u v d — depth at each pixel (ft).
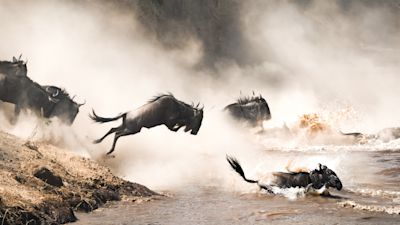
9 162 65.16
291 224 55.36
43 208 53.72
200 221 56.90
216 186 82.07
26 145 74.13
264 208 64.08
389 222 55.83
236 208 64.18
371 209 62.64
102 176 72.13
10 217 49.14
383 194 73.97
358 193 75.05
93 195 64.44
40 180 61.57
